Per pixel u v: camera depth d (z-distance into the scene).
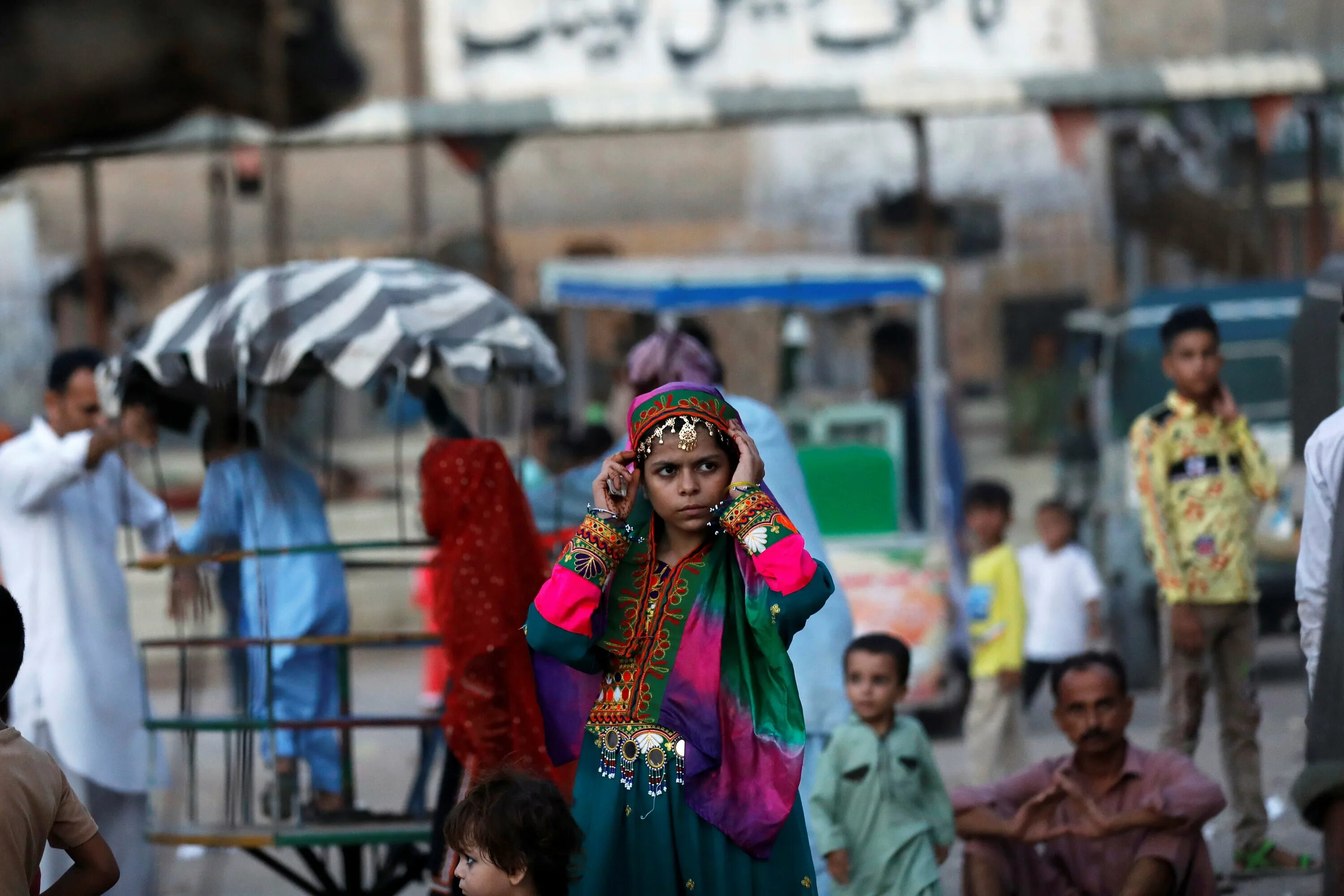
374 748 20.80
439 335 12.01
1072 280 38.62
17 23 10.02
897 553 21.62
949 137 38.84
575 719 9.84
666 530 8.74
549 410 23.05
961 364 38.69
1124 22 37.75
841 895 11.34
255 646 12.12
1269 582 21.78
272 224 10.63
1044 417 37.94
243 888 15.15
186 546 14.22
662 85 36.53
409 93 34.78
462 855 8.29
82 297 33.91
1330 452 10.14
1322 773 10.08
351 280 12.30
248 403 13.36
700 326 27.05
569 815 8.26
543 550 11.87
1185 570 13.80
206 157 33.59
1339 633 9.99
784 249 38.88
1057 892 12.10
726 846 8.38
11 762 8.41
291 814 13.19
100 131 10.59
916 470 22.25
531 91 36.09
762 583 8.32
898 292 22.62
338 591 14.02
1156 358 25.23
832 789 11.39
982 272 38.81
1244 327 24.83
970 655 22.31
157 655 27.19
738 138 38.84
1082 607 21.00
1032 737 20.48
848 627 11.98
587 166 38.22
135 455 18.47
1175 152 37.75
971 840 12.05
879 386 22.98
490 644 11.18
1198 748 15.59
